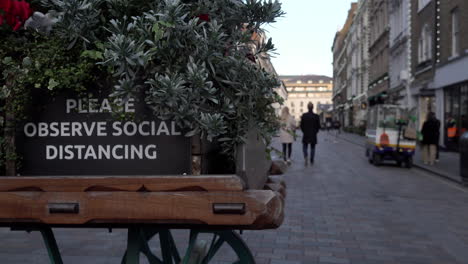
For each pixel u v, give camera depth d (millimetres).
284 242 4922
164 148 1772
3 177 1714
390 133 13984
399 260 4312
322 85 158125
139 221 1636
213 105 1729
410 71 25516
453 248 4750
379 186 9711
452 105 19266
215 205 1583
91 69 1750
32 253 4469
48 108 1812
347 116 63156
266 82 1728
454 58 18406
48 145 1824
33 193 1662
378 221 6098
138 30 1611
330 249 4660
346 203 7508
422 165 13930
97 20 1678
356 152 21312
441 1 20109
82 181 1674
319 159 17047
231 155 1827
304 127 14445
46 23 1656
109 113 1781
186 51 1665
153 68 1670
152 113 1751
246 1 1757
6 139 1808
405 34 26609
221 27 1799
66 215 1645
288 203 7480
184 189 1638
